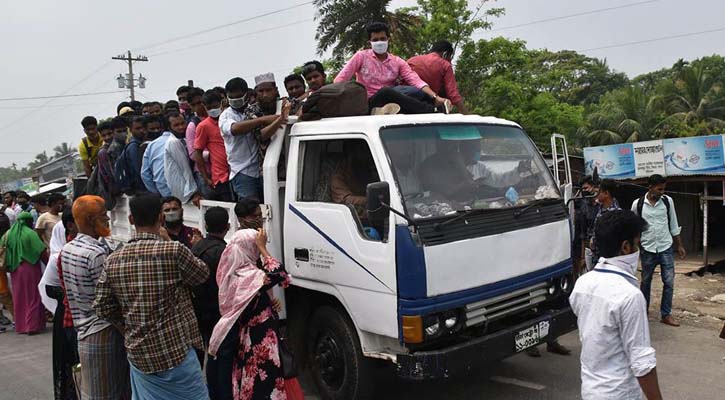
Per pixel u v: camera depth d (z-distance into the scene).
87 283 3.92
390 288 3.91
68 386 4.56
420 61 6.37
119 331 3.79
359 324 4.19
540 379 5.25
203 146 5.59
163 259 3.46
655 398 2.44
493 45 21.50
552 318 4.52
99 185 7.43
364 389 4.34
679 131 26.50
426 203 4.06
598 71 49.66
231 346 4.21
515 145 4.96
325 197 4.52
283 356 4.25
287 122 4.80
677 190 13.04
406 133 4.27
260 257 4.22
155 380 3.47
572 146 26.22
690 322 6.94
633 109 28.42
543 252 4.60
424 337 3.84
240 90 5.11
